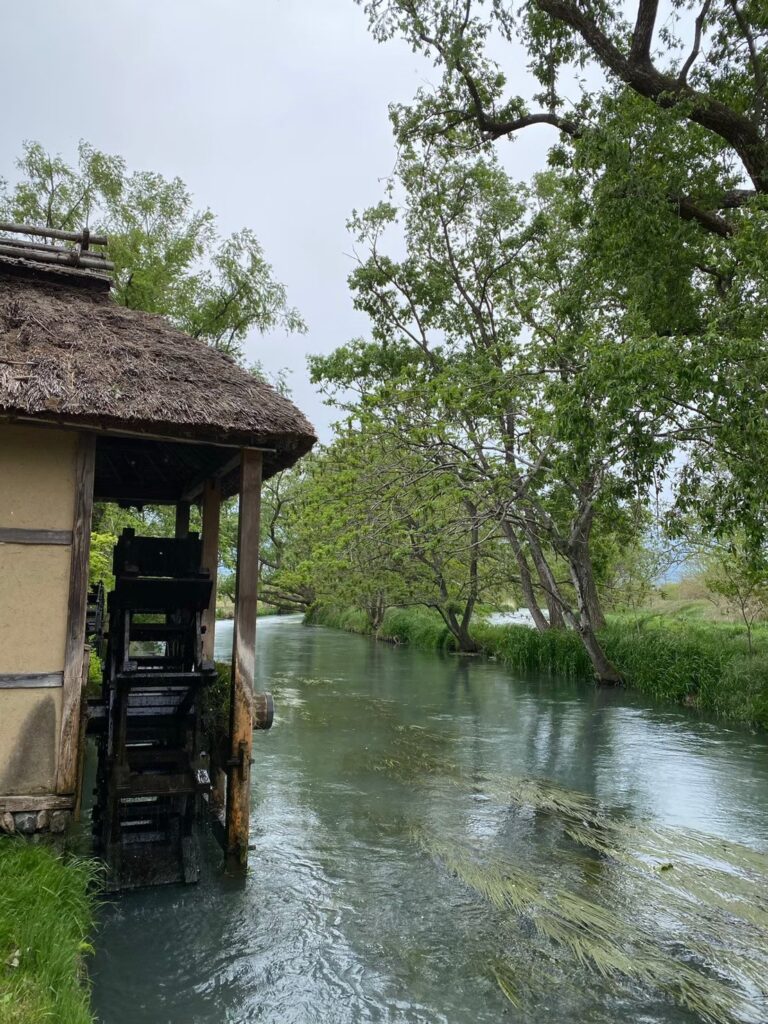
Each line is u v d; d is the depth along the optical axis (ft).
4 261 22.22
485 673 60.90
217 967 14.15
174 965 14.19
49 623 16.29
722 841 21.59
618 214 34.68
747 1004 13.21
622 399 27.45
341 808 24.21
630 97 36.17
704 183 37.86
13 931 11.69
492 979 13.88
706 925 16.30
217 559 24.97
